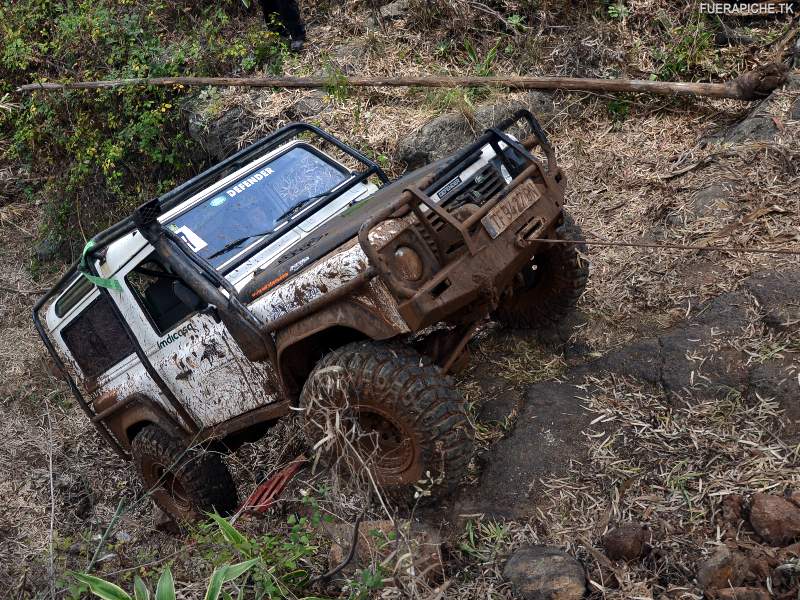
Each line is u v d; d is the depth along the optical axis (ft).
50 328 17.83
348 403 12.06
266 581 11.49
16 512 19.43
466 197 13.23
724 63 22.77
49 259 31.04
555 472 13.08
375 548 11.94
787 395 12.94
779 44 22.29
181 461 15.98
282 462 17.51
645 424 13.43
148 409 16.16
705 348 14.39
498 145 13.88
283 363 13.30
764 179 18.04
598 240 18.72
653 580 10.89
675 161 20.54
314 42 28.71
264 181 16.14
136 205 29.17
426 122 23.72
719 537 11.17
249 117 26.30
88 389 17.65
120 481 20.11
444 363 13.04
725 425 12.92
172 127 28.43
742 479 11.91
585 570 11.30
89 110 29.96
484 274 11.95
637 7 24.68
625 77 23.73
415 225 12.05
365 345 12.22
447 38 26.84
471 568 11.98
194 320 14.70
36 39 32.89
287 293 12.71
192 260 14.17
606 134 22.62
